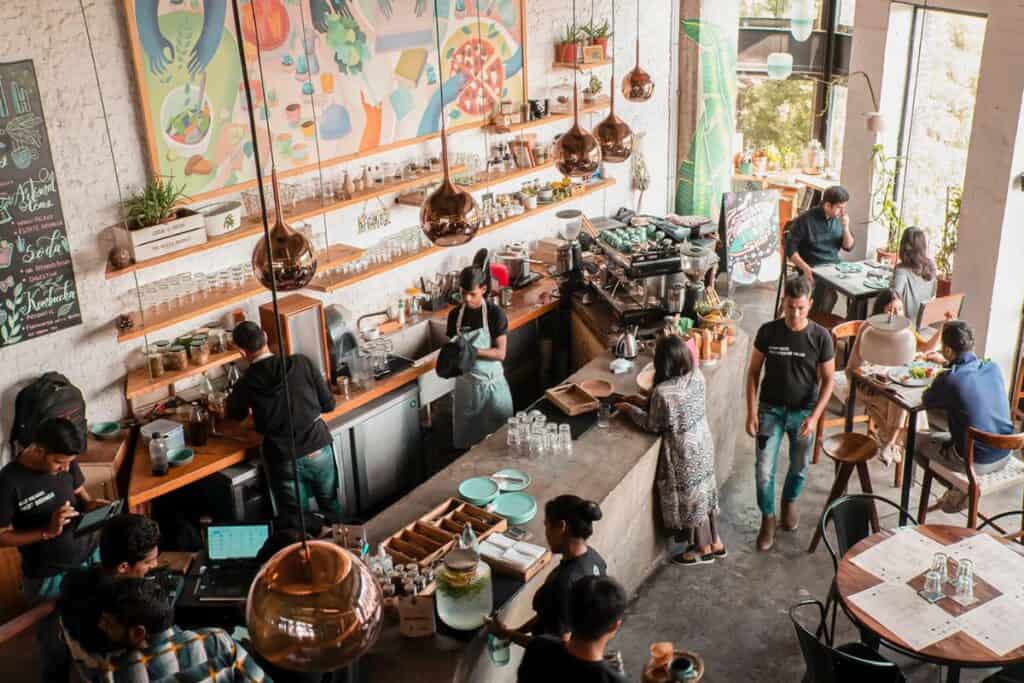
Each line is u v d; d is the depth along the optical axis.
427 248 7.26
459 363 6.34
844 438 6.11
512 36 8.06
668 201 10.79
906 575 4.50
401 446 6.70
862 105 9.01
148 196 5.62
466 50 7.65
